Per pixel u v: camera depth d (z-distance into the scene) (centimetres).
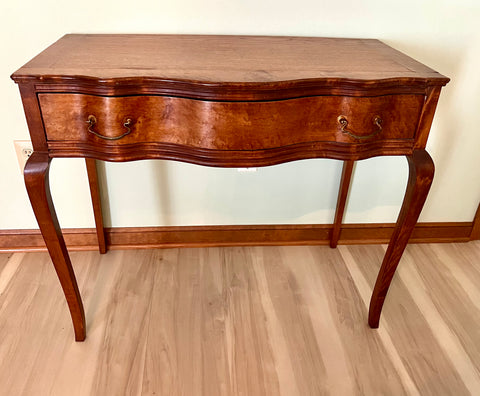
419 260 153
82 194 141
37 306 126
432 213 158
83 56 94
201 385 107
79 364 110
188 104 86
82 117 86
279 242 157
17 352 112
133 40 111
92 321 123
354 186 148
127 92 84
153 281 138
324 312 130
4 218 142
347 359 115
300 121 90
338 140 94
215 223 152
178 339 118
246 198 147
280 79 84
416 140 96
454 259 154
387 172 146
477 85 133
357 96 88
